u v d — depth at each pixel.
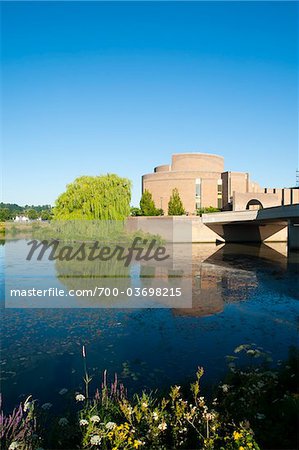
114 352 11.94
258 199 63.84
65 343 12.84
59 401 8.53
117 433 5.25
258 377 7.66
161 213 71.44
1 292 21.36
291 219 44.31
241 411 6.26
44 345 12.64
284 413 5.95
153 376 9.94
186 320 15.92
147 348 12.30
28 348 12.35
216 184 79.62
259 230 61.12
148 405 6.58
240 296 20.91
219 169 87.81
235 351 11.71
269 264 34.53
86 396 8.41
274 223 58.25
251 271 30.28
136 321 15.71
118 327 14.81
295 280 26.09
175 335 13.75
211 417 5.56
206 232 59.22
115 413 6.57
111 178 46.47
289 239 46.44
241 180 75.94
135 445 5.04
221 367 10.52
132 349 12.21
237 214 51.00
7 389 9.27
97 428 5.59
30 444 5.38
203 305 18.75
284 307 18.38
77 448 5.50
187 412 5.98
